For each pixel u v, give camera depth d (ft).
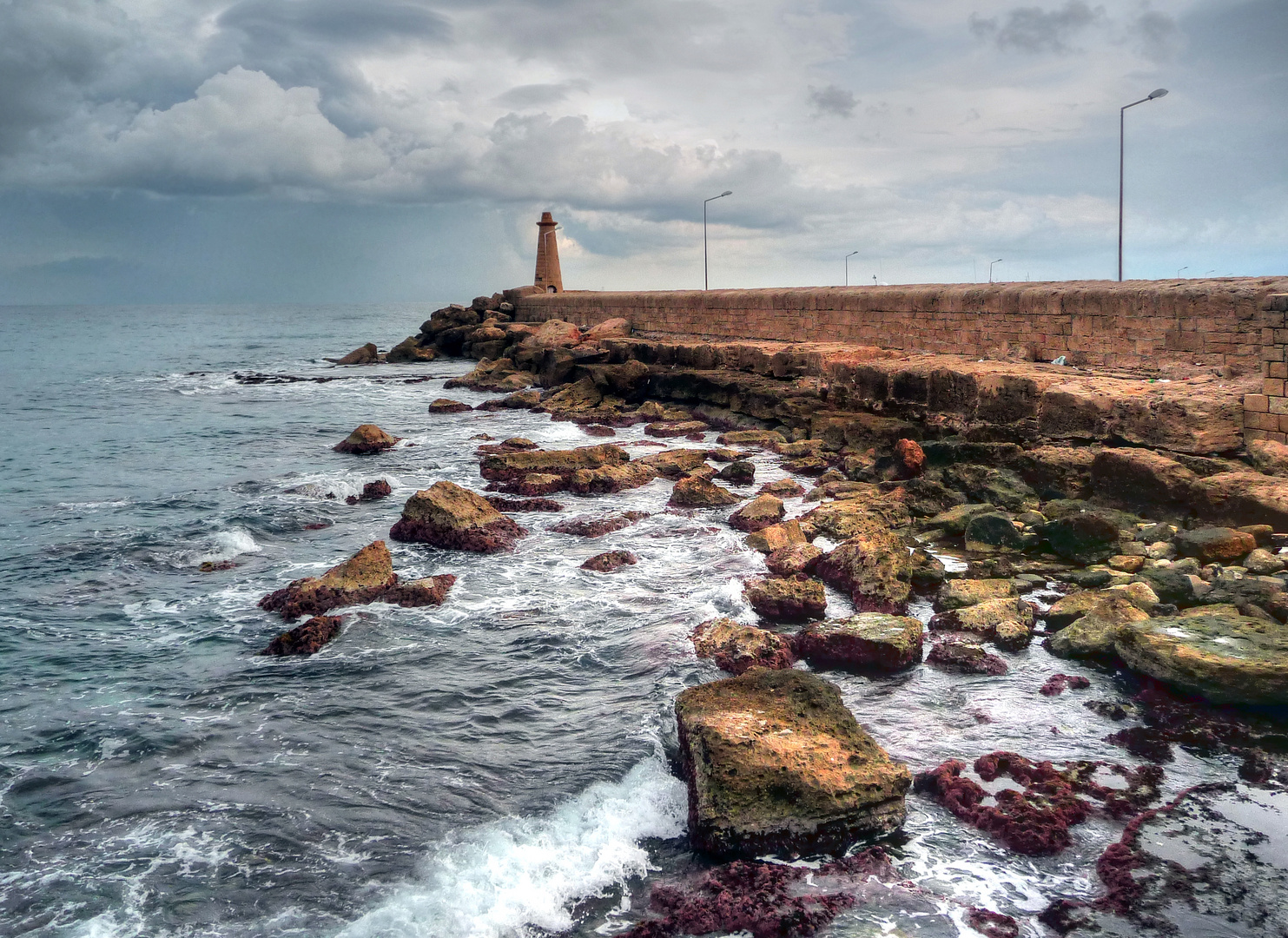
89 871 20.25
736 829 20.13
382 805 22.74
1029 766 22.95
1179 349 53.21
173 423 92.32
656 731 26.03
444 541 45.65
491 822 21.85
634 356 106.42
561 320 151.94
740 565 40.93
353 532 49.21
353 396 115.24
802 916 18.08
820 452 65.21
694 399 87.97
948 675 29.07
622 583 39.65
